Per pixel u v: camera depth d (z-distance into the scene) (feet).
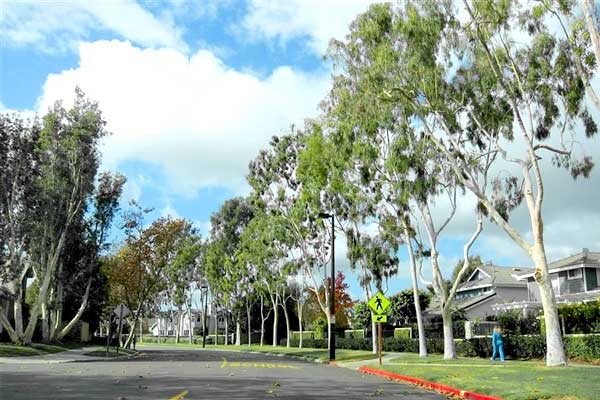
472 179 84.74
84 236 171.94
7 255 141.08
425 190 92.38
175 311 402.11
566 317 103.76
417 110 86.58
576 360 90.99
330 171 121.70
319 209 142.20
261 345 260.21
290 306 294.46
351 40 92.48
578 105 80.48
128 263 180.86
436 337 146.61
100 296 206.59
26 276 171.01
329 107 114.11
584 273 152.66
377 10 86.12
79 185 153.48
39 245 149.07
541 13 69.72
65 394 52.01
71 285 169.48
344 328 256.32
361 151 97.25
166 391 55.52
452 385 61.46
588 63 70.18
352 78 96.27
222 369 92.79
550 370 68.64
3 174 137.80
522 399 47.50
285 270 178.29
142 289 189.16
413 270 117.19
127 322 243.40
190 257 288.51
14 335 142.20
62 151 148.56
